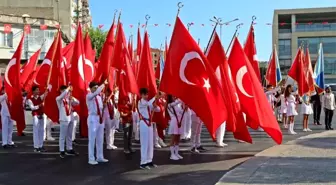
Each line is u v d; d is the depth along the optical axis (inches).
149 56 506.9
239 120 473.4
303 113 709.3
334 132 651.5
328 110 729.6
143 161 408.2
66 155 497.4
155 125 549.3
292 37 2714.1
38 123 528.1
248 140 475.2
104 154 500.7
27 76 658.8
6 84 565.3
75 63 523.5
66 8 2058.3
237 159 450.6
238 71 482.6
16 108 565.9
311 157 414.0
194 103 411.2
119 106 508.7
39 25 1707.7
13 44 1653.5
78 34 526.9
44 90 538.3
